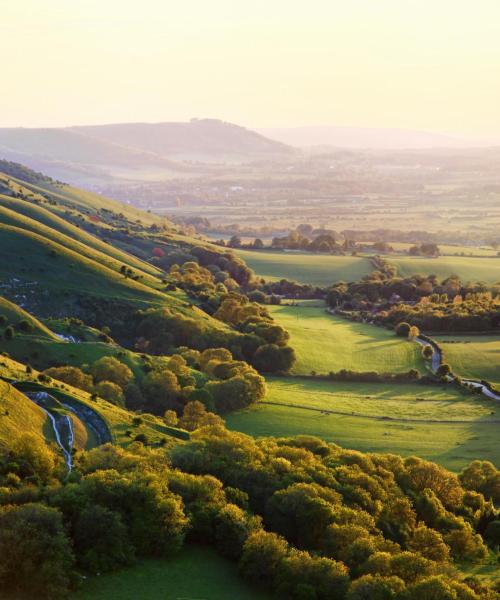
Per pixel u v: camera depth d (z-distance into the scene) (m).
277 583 67.38
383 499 92.62
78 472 82.69
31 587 59.75
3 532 61.41
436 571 72.19
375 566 70.75
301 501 80.75
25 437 83.25
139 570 67.81
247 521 76.12
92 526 67.88
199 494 80.12
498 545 95.31
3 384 102.94
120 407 137.00
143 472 80.81
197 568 70.25
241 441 99.50
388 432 145.50
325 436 141.50
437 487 103.56
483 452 134.75
